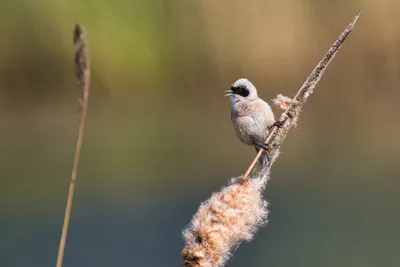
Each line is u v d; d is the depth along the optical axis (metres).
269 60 19.12
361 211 11.79
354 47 19.78
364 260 10.02
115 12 19.86
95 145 16.97
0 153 16.33
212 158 15.42
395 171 13.89
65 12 19.58
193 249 4.03
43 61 19.91
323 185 13.38
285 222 11.53
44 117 19.59
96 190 13.77
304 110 19.88
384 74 19.61
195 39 19.67
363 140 16.52
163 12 19.83
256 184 4.32
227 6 19.27
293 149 16.20
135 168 14.83
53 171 14.88
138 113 19.86
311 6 19.16
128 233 11.43
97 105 20.03
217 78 19.56
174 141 17.09
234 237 4.07
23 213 12.55
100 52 19.70
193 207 12.54
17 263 10.42
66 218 3.69
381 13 19.44
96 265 10.35
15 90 19.91
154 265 10.40
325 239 10.66
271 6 19.06
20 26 19.66
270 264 9.86
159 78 20.08
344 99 19.88
